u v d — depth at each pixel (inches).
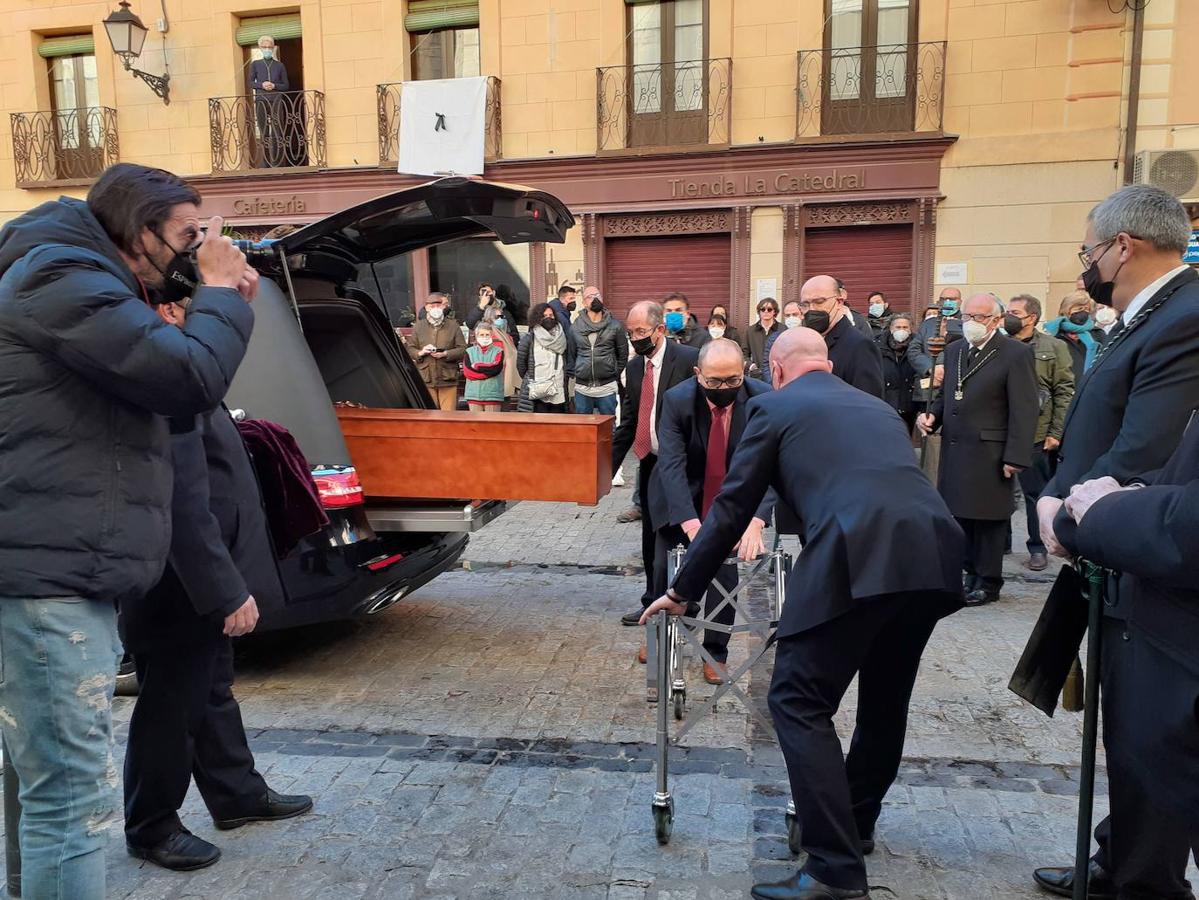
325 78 549.0
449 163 528.4
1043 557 249.9
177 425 88.9
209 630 102.7
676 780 129.8
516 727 148.8
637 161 510.6
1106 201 96.7
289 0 547.8
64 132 591.8
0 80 588.1
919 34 476.4
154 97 570.9
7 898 96.0
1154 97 455.8
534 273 536.1
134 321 75.0
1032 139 469.1
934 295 489.4
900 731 106.1
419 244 192.5
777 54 494.0
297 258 173.8
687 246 523.8
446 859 109.9
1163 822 88.0
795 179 494.9
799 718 97.0
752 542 132.9
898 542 91.6
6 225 80.1
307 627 200.4
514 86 526.3
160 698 103.5
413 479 170.4
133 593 81.6
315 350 195.3
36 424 75.2
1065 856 110.0
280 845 113.0
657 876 106.0
